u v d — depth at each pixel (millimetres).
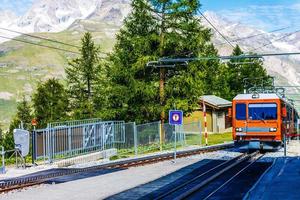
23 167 25656
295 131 48875
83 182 19984
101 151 32531
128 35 45094
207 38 44469
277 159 27375
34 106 67000
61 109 65188
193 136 46094
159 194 16750
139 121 45188
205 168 24203
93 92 61125
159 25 44156
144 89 43656
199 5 43875
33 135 26938
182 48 43812
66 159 28750
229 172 22391
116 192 17406
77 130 30797
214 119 66688
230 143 43719
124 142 35531
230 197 15617
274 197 14672
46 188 18406
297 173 20375
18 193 17234
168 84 44000
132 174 22578
